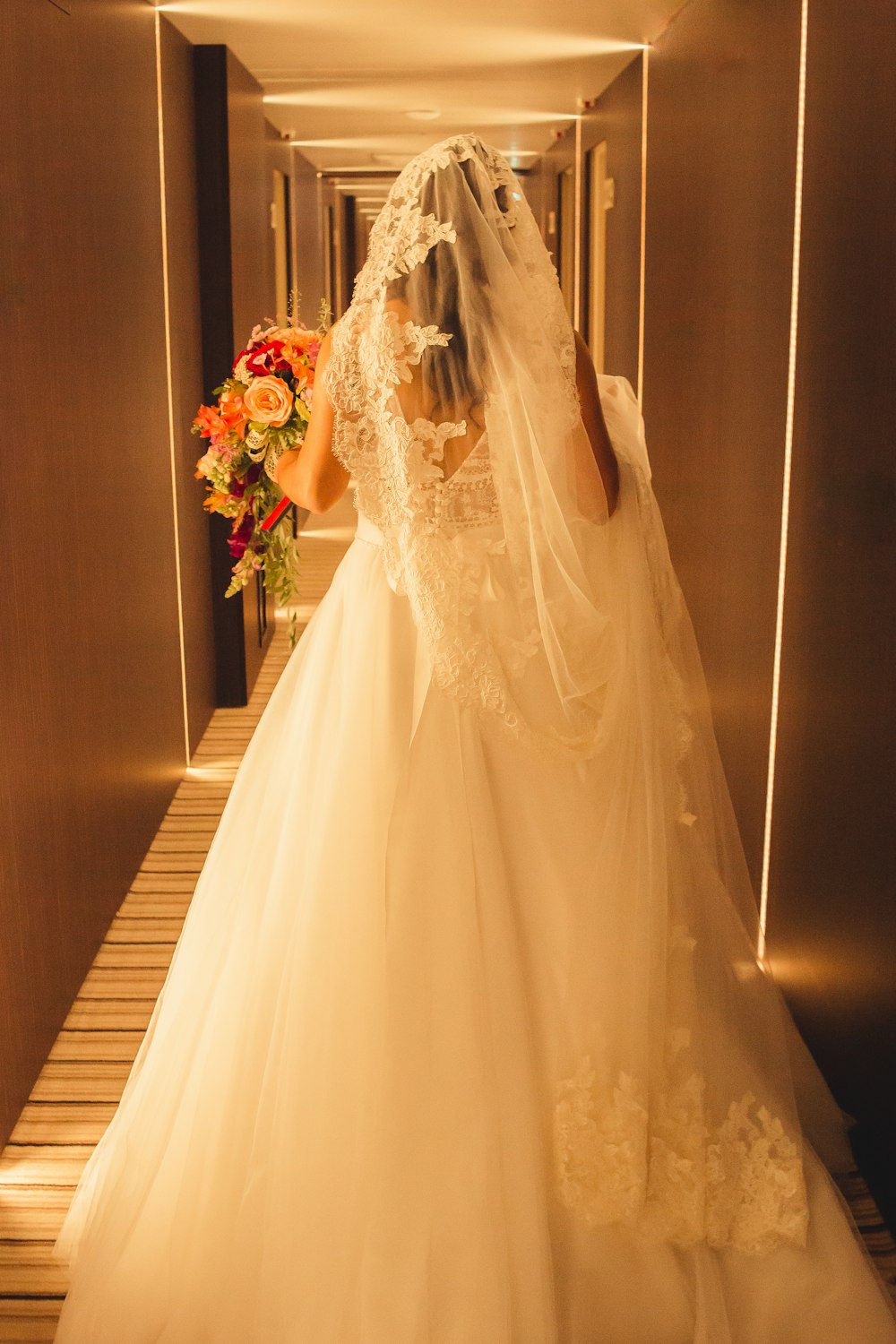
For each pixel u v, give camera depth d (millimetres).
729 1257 1947
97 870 3189
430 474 1801
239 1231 1857
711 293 3711
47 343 2754
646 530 2086
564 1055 1888
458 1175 1774
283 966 1934
